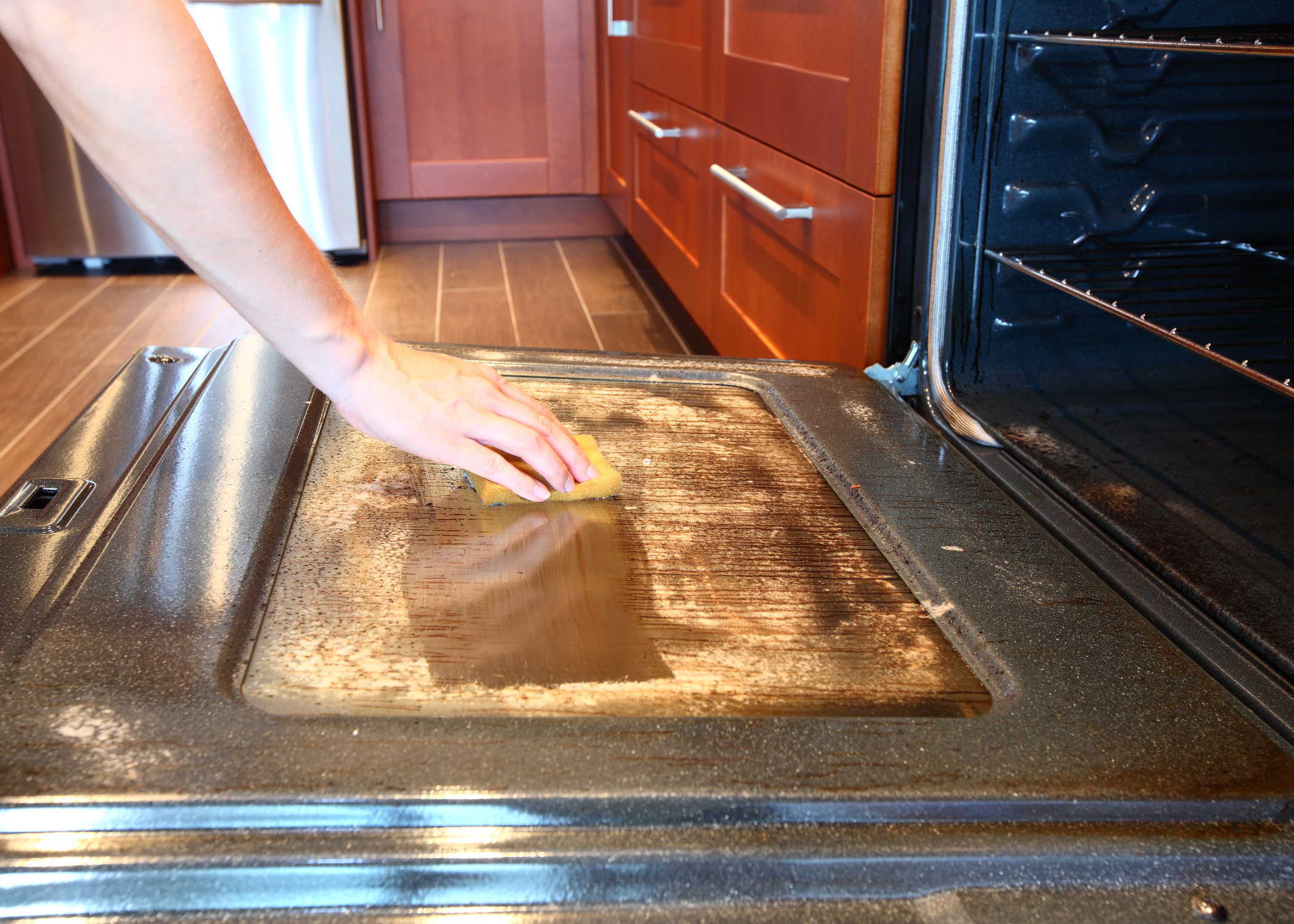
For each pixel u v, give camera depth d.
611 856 0.40
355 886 0.39
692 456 0.77
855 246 0.99
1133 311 0.80
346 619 0.54
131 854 0.39
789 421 0.83
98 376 2.10
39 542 0.59
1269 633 0.58
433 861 0.39
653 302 2.63
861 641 0.55
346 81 2.86
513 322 2.46
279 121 2.85
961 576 0.60
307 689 0.48
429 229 3.28
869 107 0.93
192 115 0.43
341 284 0.56
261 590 0.56
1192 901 0.40
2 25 0.40
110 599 0.54
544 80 3.11
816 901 0.40
